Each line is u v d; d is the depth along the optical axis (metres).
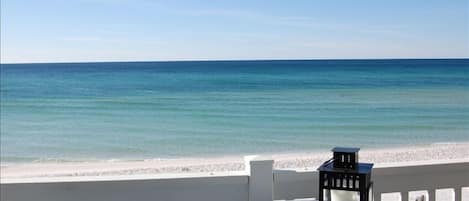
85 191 1.84
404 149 15.67
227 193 1.89
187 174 1.93
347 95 20.95
